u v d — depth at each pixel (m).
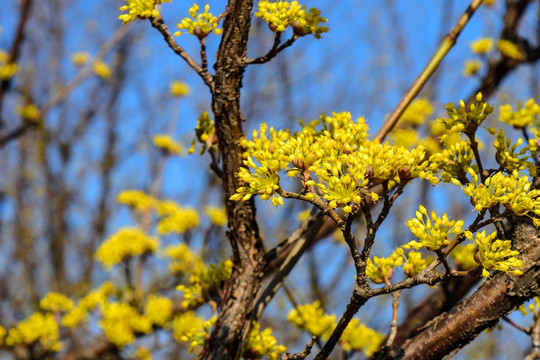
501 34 3.33
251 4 1.44
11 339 2.91
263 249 1.61
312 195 1.11
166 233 3.41
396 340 2.00
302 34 1.39
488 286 1.32
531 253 1.26
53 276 7.06
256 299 1.64
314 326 1.96
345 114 1.39
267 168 1.12
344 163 1.14
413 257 1.55
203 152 1.68
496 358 6.23
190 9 1.42
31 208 7.52
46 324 2.97
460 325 1.34
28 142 7.46
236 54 1.44
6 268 7.03
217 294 1.74
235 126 1.48
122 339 3.04
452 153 1.39
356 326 1.95
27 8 4.89
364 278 1.13
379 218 1.13
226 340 1.53
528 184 1.09
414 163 1.12
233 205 1.56
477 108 1.29
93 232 7.37
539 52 3.15
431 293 2.09
